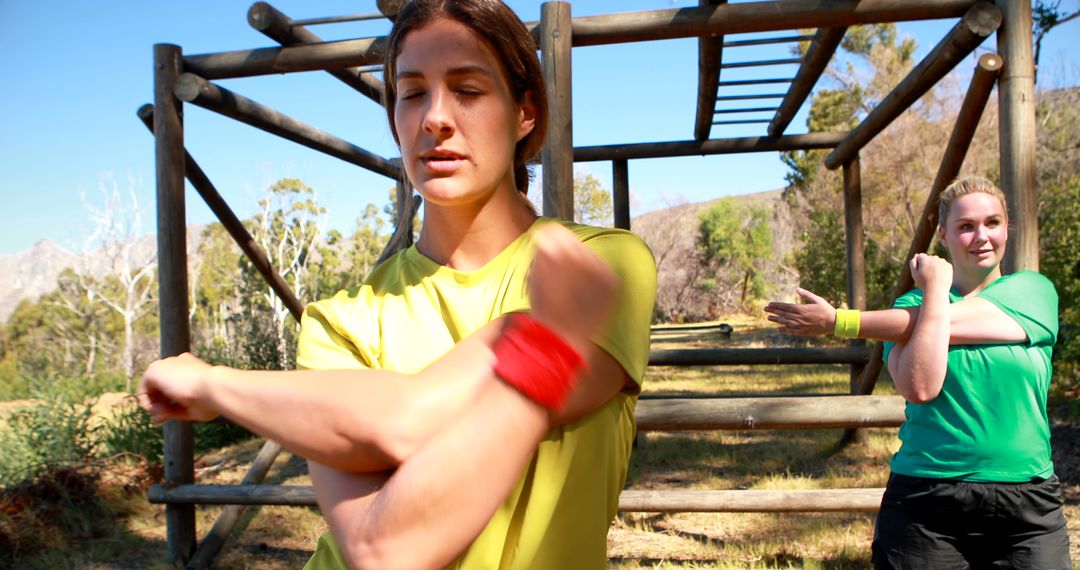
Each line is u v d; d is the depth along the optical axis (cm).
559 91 395
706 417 397
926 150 2209
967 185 251
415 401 66
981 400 224
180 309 465
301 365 106
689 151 764
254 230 3058
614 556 472
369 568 64
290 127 546
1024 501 222
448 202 97
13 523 537
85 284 3372
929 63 461
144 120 483
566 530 86
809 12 402
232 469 782
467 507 63
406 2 100
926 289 232
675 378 1374
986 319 228
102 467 657
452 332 101
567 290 64
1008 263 382
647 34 409
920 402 226
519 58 100
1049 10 1076
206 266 4066
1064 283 909
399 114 98
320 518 584
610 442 91
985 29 389
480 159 96
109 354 3284
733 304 4034
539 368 64
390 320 104
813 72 557
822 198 2477
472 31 96
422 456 64
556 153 393
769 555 467
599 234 97
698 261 4166
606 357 82
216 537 487
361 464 68
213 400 72
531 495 85
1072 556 434
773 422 398
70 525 577
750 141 762
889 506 241
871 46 2667
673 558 466
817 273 1817
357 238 3772
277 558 500
